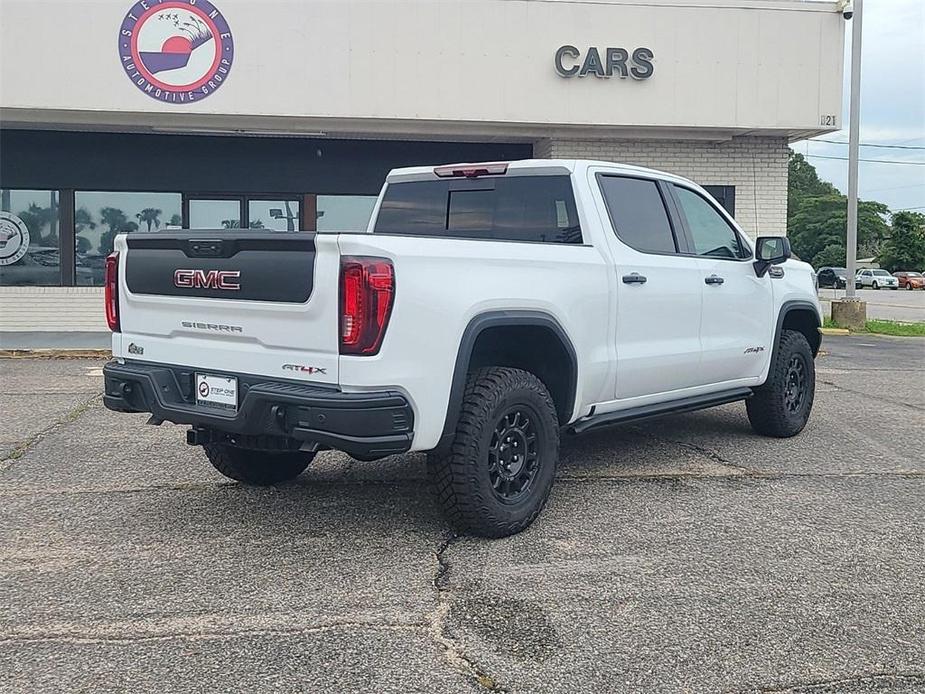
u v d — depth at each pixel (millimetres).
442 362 4148
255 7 12906
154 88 12883
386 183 6336
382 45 13109
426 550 4441
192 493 5449
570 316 4910
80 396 9039
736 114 13805
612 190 5559
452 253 4273
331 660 3295
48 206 14508
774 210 14945
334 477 5816
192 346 4484
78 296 14562
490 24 13250
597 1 13391
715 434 7340
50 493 5441
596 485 5676
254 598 3848
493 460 4520
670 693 3086
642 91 13602
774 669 3266
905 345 15477
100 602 3801
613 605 3801
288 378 4109
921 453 6695
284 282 4062
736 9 13664
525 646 3418
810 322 7578
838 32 13875
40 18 12648
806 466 6250
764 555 4426
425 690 3086
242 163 14688
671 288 5734
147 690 3076
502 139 14820
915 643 3488
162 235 4516
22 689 3078
